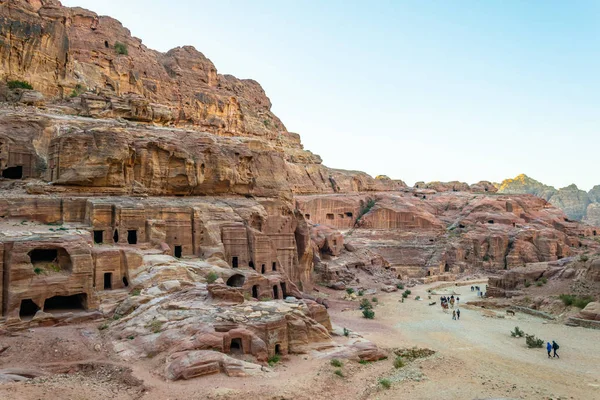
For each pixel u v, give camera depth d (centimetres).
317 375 2466
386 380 2605
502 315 4859
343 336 3366
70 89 6300
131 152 4462
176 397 1989
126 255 3638
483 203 10656
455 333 3975
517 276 5928
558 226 11125
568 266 5700
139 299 3198
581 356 3278
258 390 2119
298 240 6144
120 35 9025
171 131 5284
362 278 7219
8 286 2883
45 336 2719
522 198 11838
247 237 4950
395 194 11544
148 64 9356
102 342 2720
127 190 4406
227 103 10631
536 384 2680
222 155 5334
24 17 5800
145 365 2375
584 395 2505
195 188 5069
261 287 4247
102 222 3909
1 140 4397
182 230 4481
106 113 5522
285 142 12950
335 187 11869
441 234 9588
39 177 4469
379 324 4278
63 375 2245
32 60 5812
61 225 3775
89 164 4134
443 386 2603
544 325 4353
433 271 8394
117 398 1994
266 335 2683
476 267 9044
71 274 3133
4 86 5375
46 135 4653
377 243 9138
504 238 9188
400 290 6888
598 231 11688
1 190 4028
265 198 5822
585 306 4547
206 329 2559
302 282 6028
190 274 3734
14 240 3002
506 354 3325
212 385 2130
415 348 3325
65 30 6438
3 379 2092
